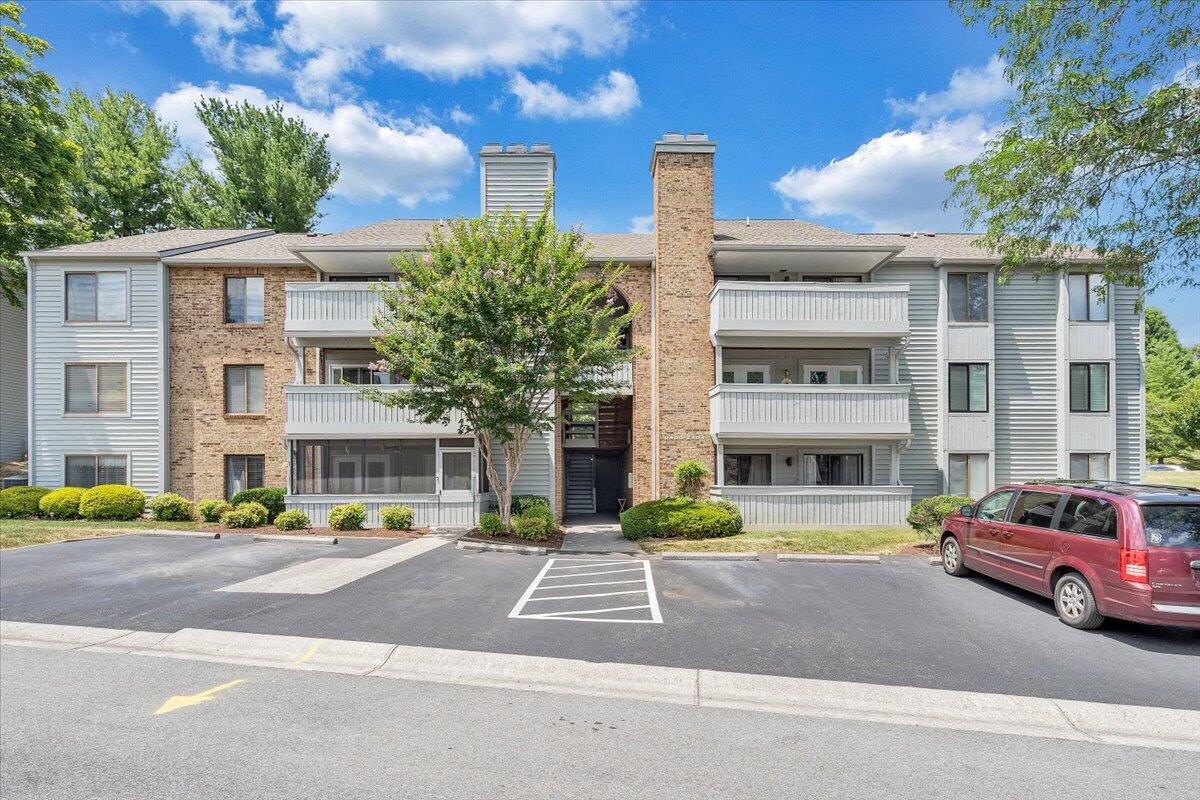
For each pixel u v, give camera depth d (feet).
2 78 59.62
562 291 43.78
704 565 35.65
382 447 54.60
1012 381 59.06
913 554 38.55
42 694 16.90
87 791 11.93
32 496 55.21
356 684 17.93
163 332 58.80
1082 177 32.27
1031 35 31.42
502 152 60.70
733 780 12.69
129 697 16.71
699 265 56.95
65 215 82.38
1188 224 30.66
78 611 24.82
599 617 24.53
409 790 12.09
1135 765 13.83
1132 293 59.62
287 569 33.50
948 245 63.57
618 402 64.90
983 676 18.70
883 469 57.11
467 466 54.24
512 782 12.43
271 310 59.77
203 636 21.79
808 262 57.67
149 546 40.73
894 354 55.31
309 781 12.37
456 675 18.89
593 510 74.54
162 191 99.19
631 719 15.71
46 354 59.00
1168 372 152.35
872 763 13.61
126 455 58.65
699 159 57.52
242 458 59.57
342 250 54.29
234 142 96.37
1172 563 20.88
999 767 13.57
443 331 41.81
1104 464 58.49
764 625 23.61
